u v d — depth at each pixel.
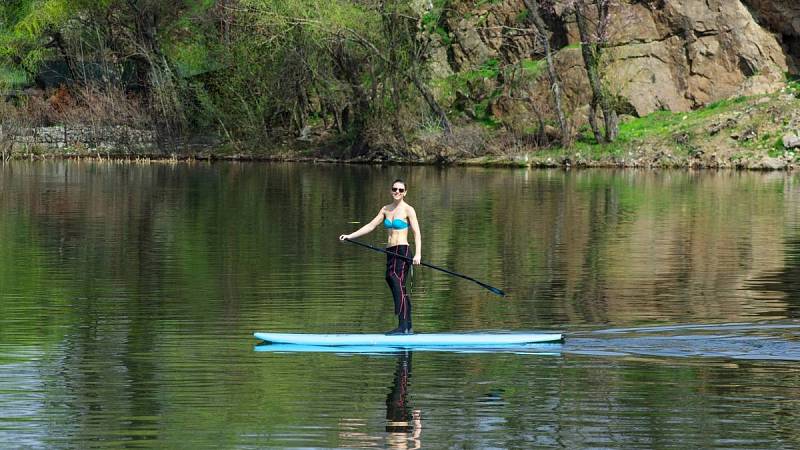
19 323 28.84
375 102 106.75
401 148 105.44
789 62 103.12
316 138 114.62
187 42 117.12
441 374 23.50
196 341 26.73
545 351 25.58
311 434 19.33
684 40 104.19
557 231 49.78
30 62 117.25
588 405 21.12
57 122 117.50
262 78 111.94
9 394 21.78
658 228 50.81
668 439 19.03
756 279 36.25
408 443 18.83
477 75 112.12
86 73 121.62
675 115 102.69
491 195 68.38
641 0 105.50
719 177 83.44
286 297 32.94
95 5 115.44
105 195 68.88
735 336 27.19
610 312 30.56
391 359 24.89
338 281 36.03
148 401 21.36
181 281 35.97
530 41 111.50
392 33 104.12
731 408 20.89
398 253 27.11
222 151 114.31
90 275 37.12
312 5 104.19
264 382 22.80
